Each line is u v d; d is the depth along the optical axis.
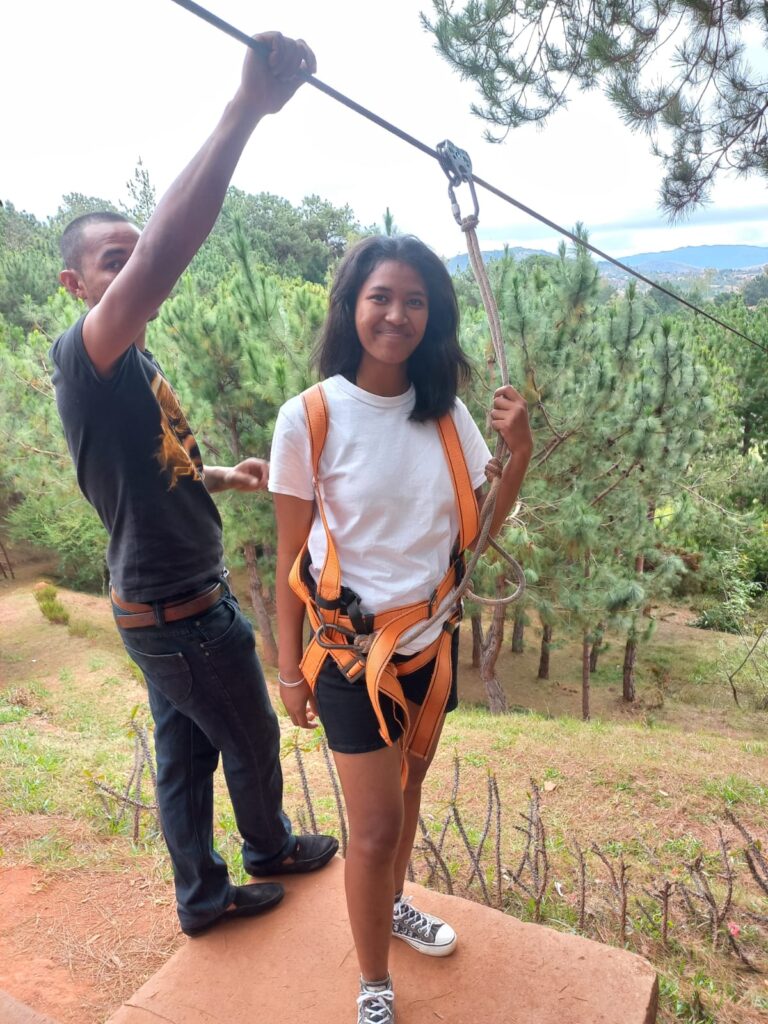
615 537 9.70
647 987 1.76
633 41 4.95
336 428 1.48
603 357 8.20
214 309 9.53
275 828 2.04
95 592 15.67
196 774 1.89
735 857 4.32
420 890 2.11
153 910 2.57
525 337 7.58
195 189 1.17
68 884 2.75
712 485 14.13
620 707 11.78
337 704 1.51
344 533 1.50
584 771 5.70
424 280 1.45
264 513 9.82
